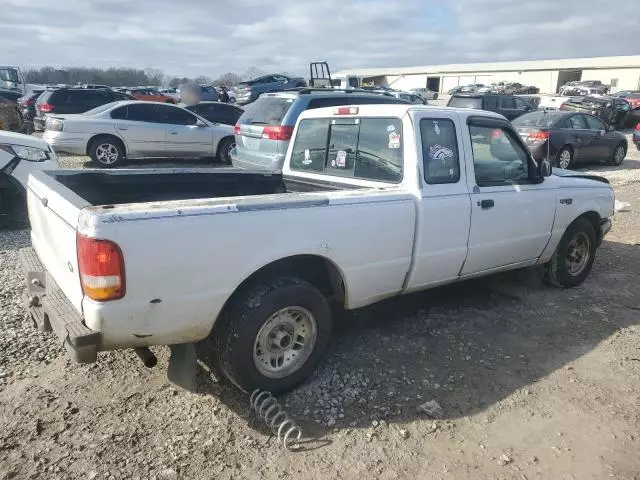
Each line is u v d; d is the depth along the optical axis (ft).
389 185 13.10
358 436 9.97
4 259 19.31
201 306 9.62
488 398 11.26
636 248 23.03
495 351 13.28
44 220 11.03
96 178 13.56
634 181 41.50
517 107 65.41
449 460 9.38
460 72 254.47
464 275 14.29
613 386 11.79
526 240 15.53
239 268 9.89
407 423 10.37
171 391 11.22
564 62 240.94
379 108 13.56
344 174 14.58
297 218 10.48
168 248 9.03
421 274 13.03
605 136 49.73
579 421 10.52
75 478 8.74
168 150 44.37
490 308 15.89
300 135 16.17
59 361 12.29
